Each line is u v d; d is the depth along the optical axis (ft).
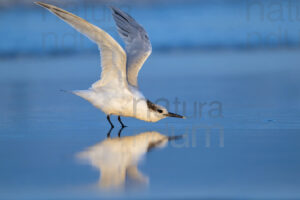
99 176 28.66
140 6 94.58
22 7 87.25
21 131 40.45
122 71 39.01
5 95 56.24
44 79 64.80
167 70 69.87
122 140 37.81
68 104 52.54
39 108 50.19
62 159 32.09
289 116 45.27
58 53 79.15
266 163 30.83
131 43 46.24
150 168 30.09
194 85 60.23
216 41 85.40
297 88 58.18
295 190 26.30
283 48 82.58
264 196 25.54
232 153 33.32
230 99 52.85
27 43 80.12
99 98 40.34
